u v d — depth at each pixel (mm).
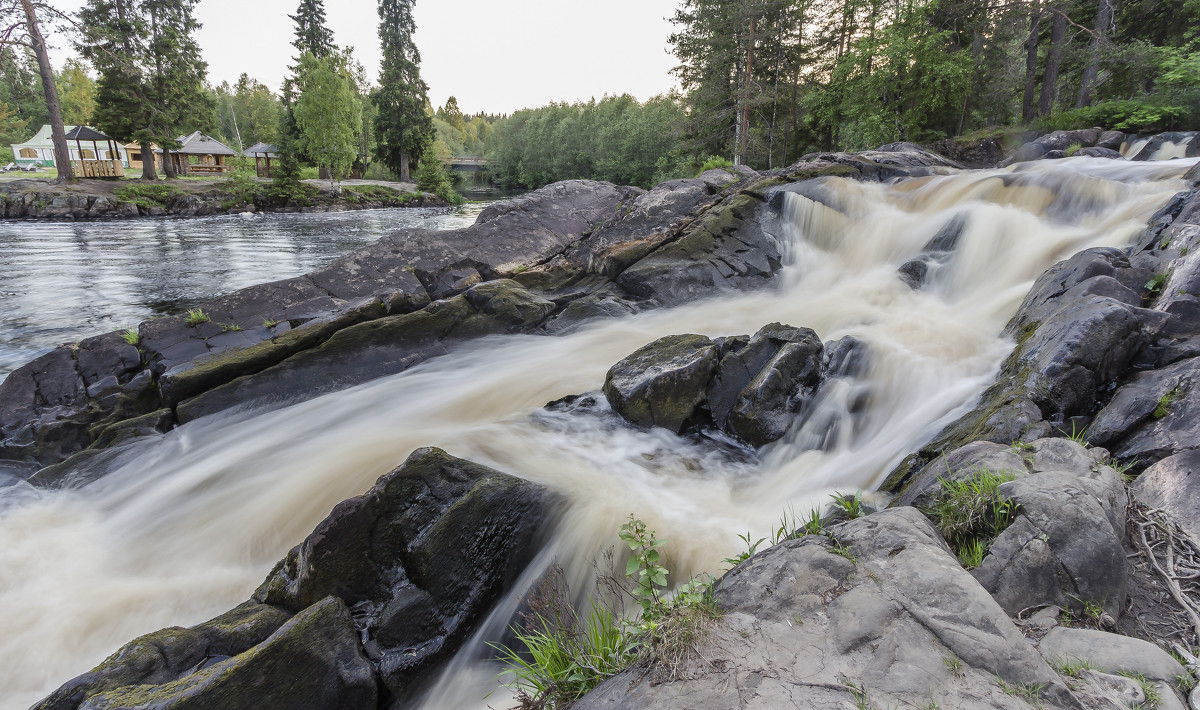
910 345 7129
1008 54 23891
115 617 4719
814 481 5570
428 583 4125
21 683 4176
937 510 3307
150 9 40344
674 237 11719
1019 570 2729
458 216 39250
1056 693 2014
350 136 52875
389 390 8578
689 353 7074
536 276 11859
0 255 18906
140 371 8586
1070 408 4480
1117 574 2709
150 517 6062
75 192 32719
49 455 7488
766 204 12023
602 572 4512
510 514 4551
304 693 3326
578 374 8406
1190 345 4434
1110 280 5348
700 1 34562
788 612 2457
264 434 7531
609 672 2658
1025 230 9156
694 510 5277
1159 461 3562
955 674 2076
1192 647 2492
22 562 5406
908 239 10500
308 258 19656
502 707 3537
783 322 9203
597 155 69250
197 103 43094
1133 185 9609
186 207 36844
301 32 59375
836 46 34219
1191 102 17125
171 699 2912
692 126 36219
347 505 4215
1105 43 20062
